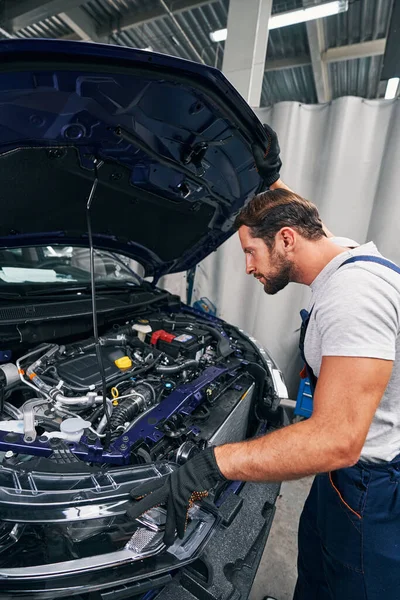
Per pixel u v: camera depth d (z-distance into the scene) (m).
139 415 1.26
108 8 3.73
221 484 1.23
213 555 1.08
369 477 0.99
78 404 1.22
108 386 1.38
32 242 1.68
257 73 2.93
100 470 0.99
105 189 1.52
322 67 4.15
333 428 0.68
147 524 0.95
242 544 1.15
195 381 1.52
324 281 0.91
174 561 0.93
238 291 3.30
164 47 4.26
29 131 1.07
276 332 3.20
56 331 1.64
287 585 1.61
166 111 1.10
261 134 1.29
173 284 3.66
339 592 1.10
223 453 0.79
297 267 0.96
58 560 0.92
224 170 1.49
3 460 0.99
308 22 3.39
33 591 0.82
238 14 2.91
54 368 1.42
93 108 1.03
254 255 0.99
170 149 1.31
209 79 0.99
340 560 1.07
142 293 2.25
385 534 1.00
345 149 2.68
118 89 0.96
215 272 3.38
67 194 1.46
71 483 0.93
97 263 2.25
